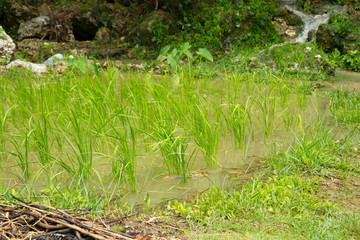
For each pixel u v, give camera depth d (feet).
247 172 16.46
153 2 60.13
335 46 50.01
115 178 15.43
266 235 11.10
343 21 51.57
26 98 23.80
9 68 40.60
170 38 56.08
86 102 19.62
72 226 10.03
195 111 19.26
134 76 25.25
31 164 17.20
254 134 21.43
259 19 56.59
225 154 18.66
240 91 28.43
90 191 14.34
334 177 15.83
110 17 61.57
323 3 61.41
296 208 12.98
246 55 45.06
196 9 58.13
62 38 58.29
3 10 62.13
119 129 19.83
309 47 43.11
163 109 19.75
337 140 19.83
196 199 13.53
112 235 10.12
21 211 10.62
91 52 54.85
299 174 15.94
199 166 17.26
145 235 10.91
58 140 17.90
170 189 14.88
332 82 37.86
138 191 14.67
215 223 11.87
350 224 11.87
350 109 25.36
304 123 22.47
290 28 58.29
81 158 15.61
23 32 57.47
